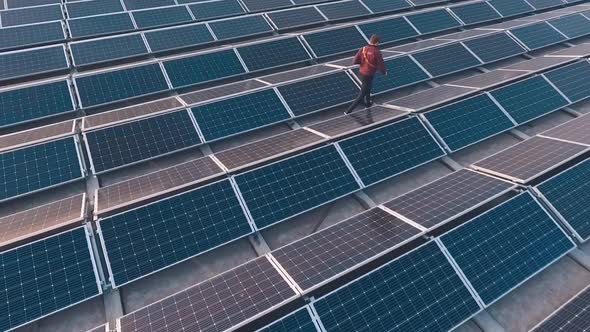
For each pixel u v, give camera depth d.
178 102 16.17
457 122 15.02
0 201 11.85
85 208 10.87
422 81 19.08
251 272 9.66
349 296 9.05
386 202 11.77
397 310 9.04
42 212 10.98
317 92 17.25
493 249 10.28
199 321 8.49
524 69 18.94
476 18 27.64
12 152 12.77
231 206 11.41
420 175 13.84
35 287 9.19
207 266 10.66
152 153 13.91
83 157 13.35
